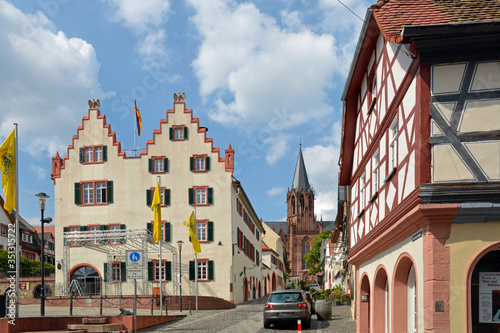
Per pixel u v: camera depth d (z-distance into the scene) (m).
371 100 13.04
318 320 22.27
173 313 28.75
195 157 40.19
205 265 39.16
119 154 40.59
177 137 40.50
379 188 11.61
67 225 40.44
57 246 40.22
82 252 39.44
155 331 18.56
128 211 39.94
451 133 8.07
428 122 8.16
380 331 12.48
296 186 136.00
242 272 44.72
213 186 39.84
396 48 9.87
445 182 7.98
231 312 29.58
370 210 12.84
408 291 10.19
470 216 7.89
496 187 7.83
